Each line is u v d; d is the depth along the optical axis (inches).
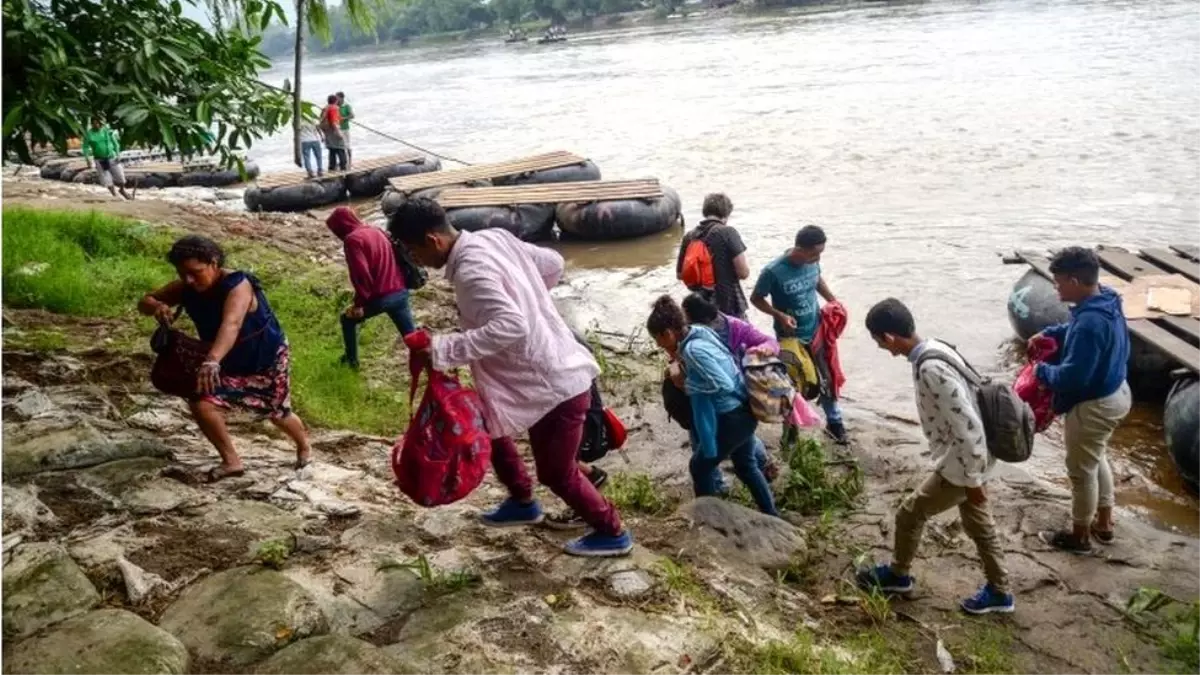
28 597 135.1
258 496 185.5
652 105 1174.3
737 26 2728.8
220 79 224.4
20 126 190.7
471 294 145.8
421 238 145.4
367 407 268.5
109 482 180.2
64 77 193.2
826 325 259.6
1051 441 279.1
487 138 1070.4
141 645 124.8
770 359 203.9
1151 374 298.5
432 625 145.8
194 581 148.6
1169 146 640.4
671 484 245.0
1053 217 503.8
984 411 170.9
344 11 238.5
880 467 256.2
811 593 190.7
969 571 202.1
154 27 218.5
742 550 197.0
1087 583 196.9
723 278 278.4
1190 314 290.4
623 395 305.9
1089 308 190.7
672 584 166.1
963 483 170.6
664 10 3993.6
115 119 209.8
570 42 3112.7
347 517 180.2
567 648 142.6
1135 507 240.2
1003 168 628.1
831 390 265.0
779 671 144.8
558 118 1170.0
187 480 189.0
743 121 952.9
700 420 199.8
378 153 1043.9
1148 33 1311.5
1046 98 881.5
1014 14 1905.8
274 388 185.3
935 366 168.9
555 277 162.9
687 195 661.3
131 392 234.7
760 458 231.0
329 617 145.3
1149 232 464.1
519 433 154.9
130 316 301.1
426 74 2502.5
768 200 608.1
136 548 156.3
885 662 161.6
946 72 1154.0
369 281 268.5
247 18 240.5
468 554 169.3
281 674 125.8
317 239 514.9
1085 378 191.5
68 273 314.5
